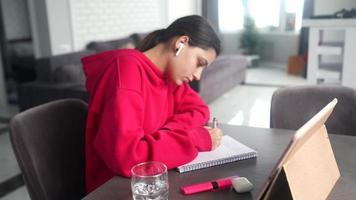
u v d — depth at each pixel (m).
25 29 4.08
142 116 1.02
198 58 1.03
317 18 3.34
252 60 6.54
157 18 5.62
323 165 0.90
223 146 1.12
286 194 0.77
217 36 1.06
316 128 0.83
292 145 0.68
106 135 0.94
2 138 3.19
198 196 0.85
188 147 1.00
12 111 4.07
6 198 2.15
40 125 1.13
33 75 4.21
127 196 0.86
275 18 6.20
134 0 5.02
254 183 0.90
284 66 6.32
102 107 1.04
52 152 1.14
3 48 4.27
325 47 3.38
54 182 1.13
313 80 3.44
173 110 1.27
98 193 0.87
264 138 1.24
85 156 1.23
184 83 1.22
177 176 0.95
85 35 4.23
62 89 3.12
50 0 3.80
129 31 5.00
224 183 0.88
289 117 1.52
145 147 0.95
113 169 0.96
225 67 4.43
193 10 5.94
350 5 4.83
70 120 1.25
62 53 3.80
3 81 4.32
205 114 1.29
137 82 1.02
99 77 1.06
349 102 1.48
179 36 1.04
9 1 4.10
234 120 3.61
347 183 0.93
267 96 4.56
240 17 6.35
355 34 3.06
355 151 1.13
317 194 0.83
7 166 2.61
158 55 1.10
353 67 3.13
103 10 4.46
